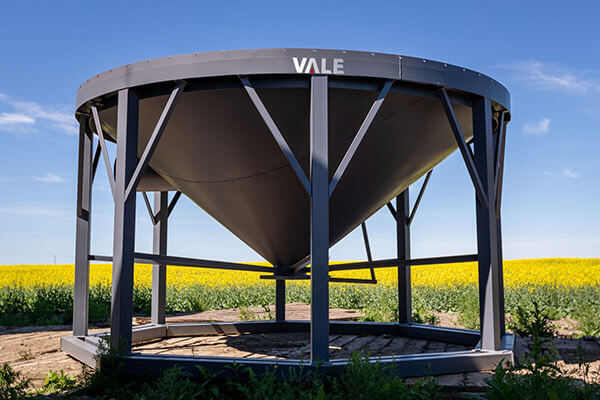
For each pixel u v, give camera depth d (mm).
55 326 10578
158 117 5980
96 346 6285
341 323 9062
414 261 6801
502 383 3848
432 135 6359
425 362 5160
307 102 5434
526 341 7906
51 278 25641
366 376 4055
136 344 8023
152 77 5438
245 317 11383
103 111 6457
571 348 7199
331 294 15648
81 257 7250
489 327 5711
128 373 5227
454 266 29188
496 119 7078
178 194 9133
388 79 5324
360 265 7699
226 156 6035
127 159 5562
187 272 27719
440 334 8125
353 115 5645
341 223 7148
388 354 7012
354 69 5195
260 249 7516
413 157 6531
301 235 7047
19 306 14172
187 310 14469
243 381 4871
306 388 4633
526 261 41375
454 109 6211
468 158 5688
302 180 4992
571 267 33344
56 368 6047
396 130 5957
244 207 6711
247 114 5543
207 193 6762
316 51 5145
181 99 5586
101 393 4930
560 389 3926
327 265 4938
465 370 5348
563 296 13555
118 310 5383
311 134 5047
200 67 5219
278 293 9422
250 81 5242
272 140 5730
